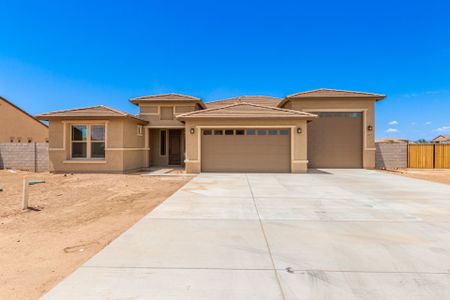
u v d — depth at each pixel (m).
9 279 3.73
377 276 3.60
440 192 9.58
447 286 3.36
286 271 3.74
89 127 16.81
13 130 25.98
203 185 11.12
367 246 4.61
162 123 20.27
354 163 18.78
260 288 3.30
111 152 16.58
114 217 6.88
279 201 8.09
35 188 10.88
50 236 5.51
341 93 18.77
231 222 5.98
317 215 6.55
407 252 4.37
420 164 20.69
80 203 8.47
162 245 4.64
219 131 16.17
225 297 3.12
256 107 16.20
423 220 6.12
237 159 16.09
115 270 3.75
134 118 17.38
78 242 5.15
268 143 16.02
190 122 16.05
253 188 10.39
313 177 13.82
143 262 4.00
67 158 16.80
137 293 3.19
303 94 18.77
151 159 21.28
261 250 4.45
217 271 3.73
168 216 6.44
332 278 3.55
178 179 13.64
